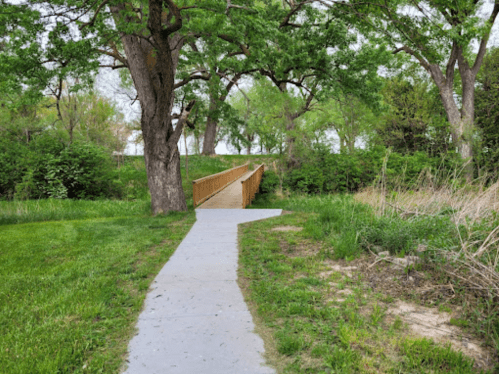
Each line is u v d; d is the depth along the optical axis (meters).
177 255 6.15
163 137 10.93
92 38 9.77
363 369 2.64
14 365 2.78
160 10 8.23
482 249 4.13
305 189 16.59
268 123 17.05
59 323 3.55
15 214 10.93
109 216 11.74
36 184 15.23
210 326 3.49
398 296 4.10
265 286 4.48
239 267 5.41
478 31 13.20
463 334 3.22
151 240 7.30
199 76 12.70
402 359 2.79
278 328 3.41
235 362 2.84
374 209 7.39
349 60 13.08
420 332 3.26
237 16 9.55
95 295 4.25
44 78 10.30
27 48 9.51
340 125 22.22
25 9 9.09
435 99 24.56
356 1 11.93
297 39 13.56
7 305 4.01
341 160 17.16
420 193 7.64
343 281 4.61
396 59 22.05
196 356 2.94
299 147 17.27
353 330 3.18
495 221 5.09
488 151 14.59
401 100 22.66
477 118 20.88
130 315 3.78
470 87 20.23
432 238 5.03
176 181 11.41
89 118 25.22
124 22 8.87
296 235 7.37
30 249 6.80
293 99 17.52
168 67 9.46
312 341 3.09
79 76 11.34
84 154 16.44
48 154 15.81
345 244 5.81
